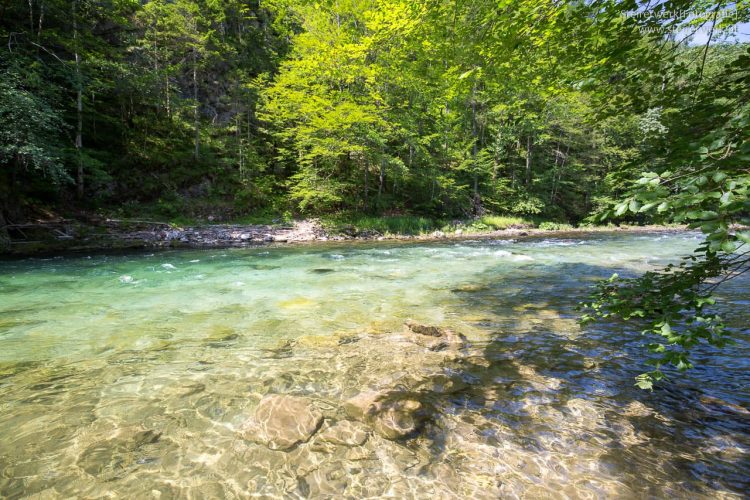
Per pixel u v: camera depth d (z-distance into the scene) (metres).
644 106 2.96
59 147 14.01
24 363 3.80
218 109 25.59
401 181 24.17
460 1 3.69
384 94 18.92
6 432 2.64
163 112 22.34
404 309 5.82
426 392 3.20
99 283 7.46
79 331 4.74
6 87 11.00
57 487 2.14
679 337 2.08
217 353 4.08
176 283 7.55
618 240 16.86
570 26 3.13
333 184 20.56
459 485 2.17
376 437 2.61
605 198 24.02
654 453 2.42
